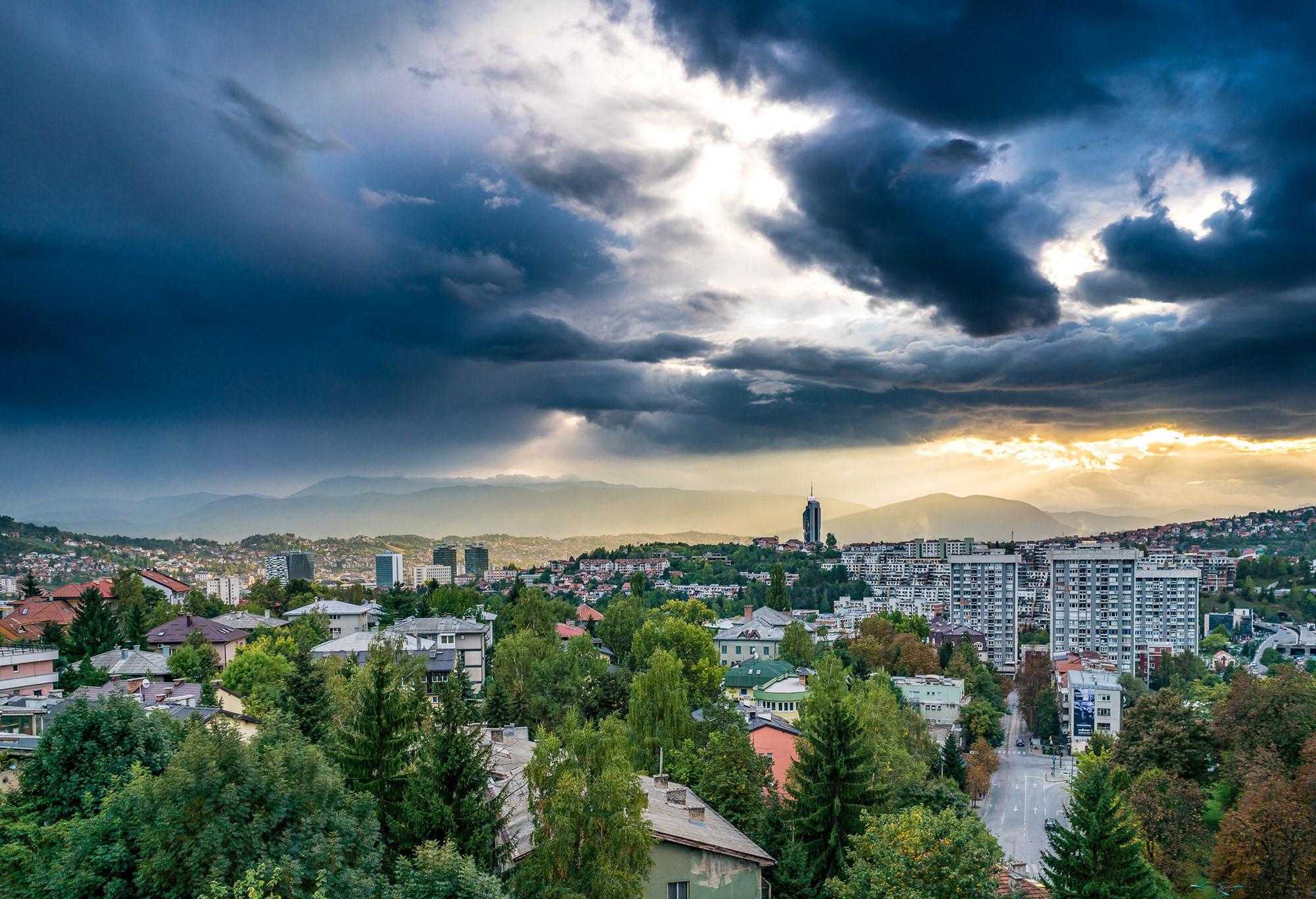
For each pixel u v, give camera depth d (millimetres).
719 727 94500
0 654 110812
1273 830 69312
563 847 38812
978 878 44250
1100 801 56906
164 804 30938
